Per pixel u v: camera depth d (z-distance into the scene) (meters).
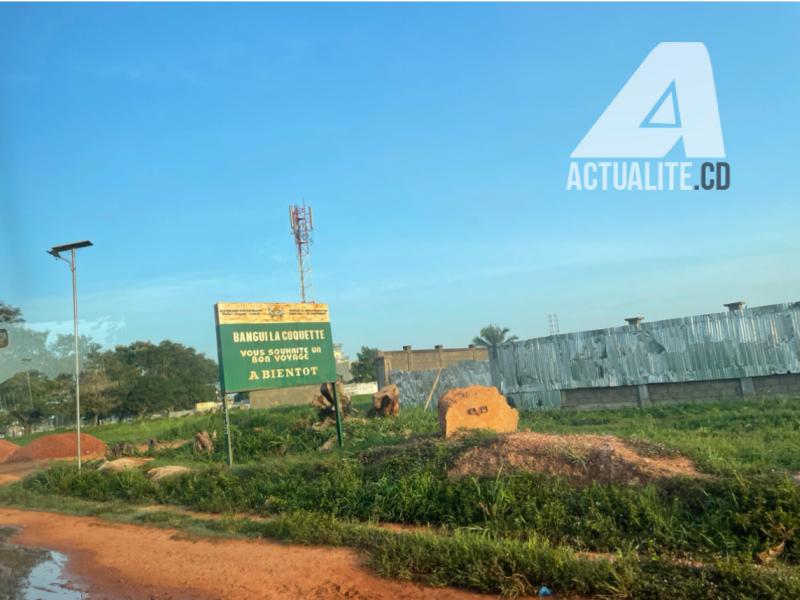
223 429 19.77
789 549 6.41
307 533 8.46
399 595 6.27
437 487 9.30
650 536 7.04
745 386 19.38
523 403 24.86
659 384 21.25
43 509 12.53
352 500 9.81
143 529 10.05
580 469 8.78
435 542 7.18
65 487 14.28
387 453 11.55
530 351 24.70
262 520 9.99
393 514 9.20
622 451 8.90
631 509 7.42
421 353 41.12
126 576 7.54
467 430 11.95
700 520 7.12
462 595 6.17
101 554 8.64
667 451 9.10
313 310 16.73
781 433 12.27
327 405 19.33
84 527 10.55
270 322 15.99
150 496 12.67
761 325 19.06
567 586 6.01
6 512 12.55
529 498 8.29
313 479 11.17
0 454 26.75
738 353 19.47
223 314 15.38
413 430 17.06
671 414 18.67
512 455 9.48
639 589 5.73
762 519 6.75
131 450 19.73
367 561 7.29
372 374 83.75
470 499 8.61
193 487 12.27
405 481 9.57
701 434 13.09
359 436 16.89
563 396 23.72
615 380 22.16
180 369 83.50
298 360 16.19
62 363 28.55
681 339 20.67
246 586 6.86
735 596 5.38
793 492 7.01
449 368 27.47
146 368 81.38
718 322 19.91
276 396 43.69
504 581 6.18
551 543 7.37
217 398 88.44
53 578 7.60
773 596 5.27
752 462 9.14
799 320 18.36
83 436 26.36
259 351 15.70
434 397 27.84
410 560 6.92
